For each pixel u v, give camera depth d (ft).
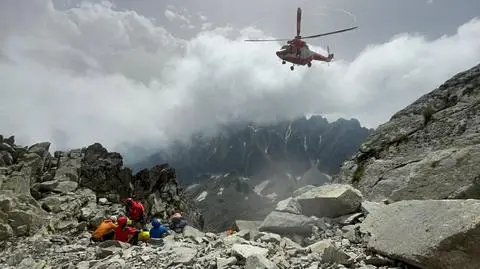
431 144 53.11
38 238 57.72
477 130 48.65
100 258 42.65
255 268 26.48
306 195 44.91
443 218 25.18
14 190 74.33
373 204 40.60
